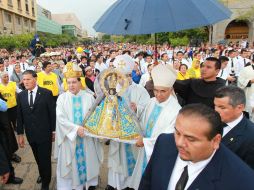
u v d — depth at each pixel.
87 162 3.79
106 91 3.46
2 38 29.47
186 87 3.65
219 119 1.39
